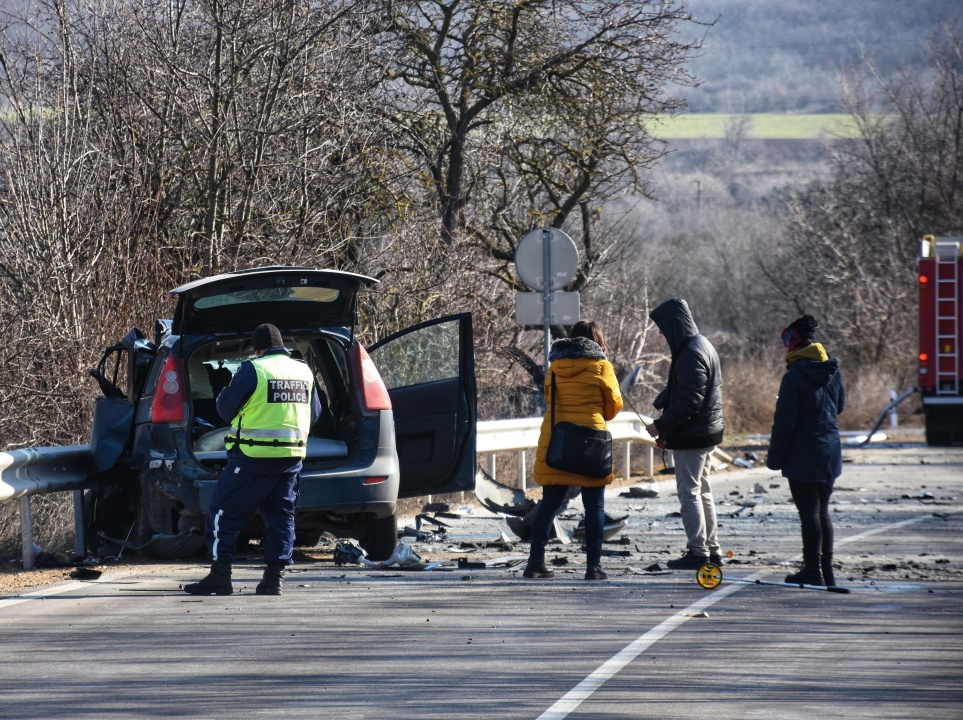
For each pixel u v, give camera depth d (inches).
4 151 1894.7
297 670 946.7
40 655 996.6
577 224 3560.5
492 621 1133.7
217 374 1589.6
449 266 2652.6
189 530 1424.7
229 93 2124.8
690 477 1434.5
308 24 2204.7
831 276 5610.2
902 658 986.1
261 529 1485.0
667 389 1444.4
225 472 1277.1
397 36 2896.2
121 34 2180.1
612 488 2507.4
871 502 2193.7
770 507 2129.7
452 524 1894.7
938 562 1497.3
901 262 5359.3
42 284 1840.6
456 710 833.5
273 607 1202.0
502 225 3275.1
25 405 1784.0
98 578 1370.6
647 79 3031.5
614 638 1060.5
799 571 1344.7
